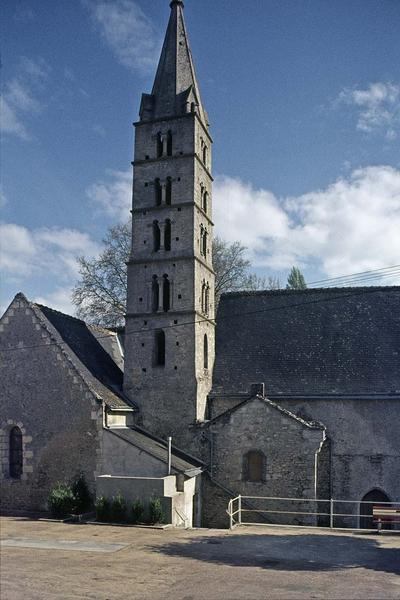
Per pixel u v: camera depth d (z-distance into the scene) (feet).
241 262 182.91
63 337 101.09
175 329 105.40
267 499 93.91
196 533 75.77
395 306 113.70
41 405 94.99
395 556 61.62
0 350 98.68
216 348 114.83
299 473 93.35
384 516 80.02
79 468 91.20
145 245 110.63
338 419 100.07
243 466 96.22
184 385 102.89
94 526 79.25
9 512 91.45
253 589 47.29
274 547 66.23
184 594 45.96
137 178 113.29
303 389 102.78
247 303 120.67
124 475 88.58
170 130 112.98
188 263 106.83
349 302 116.06
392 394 98.43
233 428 97.60
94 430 91.40
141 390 105.19
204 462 98.53
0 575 51.80
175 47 118.32
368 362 104.94
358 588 47.70
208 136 121.80
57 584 48.88
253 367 109.50
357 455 98.22
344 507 96.99
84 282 172.65
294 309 117.39
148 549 64.03
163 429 102.53
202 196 116.57
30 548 64.03
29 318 98.17
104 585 48.73
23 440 95.04
